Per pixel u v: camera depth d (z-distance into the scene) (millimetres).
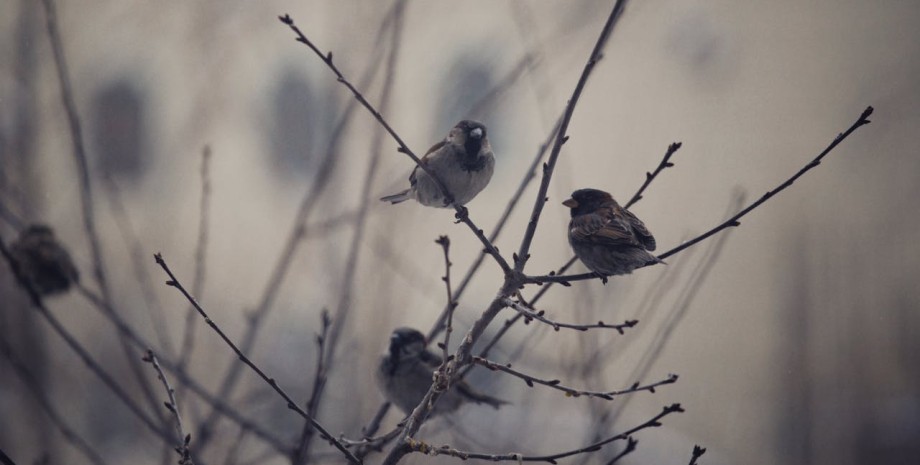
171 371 6043
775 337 20234
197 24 13562
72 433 5723
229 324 18562
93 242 6148
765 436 19062
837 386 17172
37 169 8602
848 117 22953
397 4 7039
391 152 10805
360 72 10398
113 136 18156
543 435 8734
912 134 22688
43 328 7824
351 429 7387
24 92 8789
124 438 11422
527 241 4820
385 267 8555
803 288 19641
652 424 4328
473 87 18391
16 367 5770
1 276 7660
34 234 7844
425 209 12516
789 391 17734
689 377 20297
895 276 21469
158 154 18828
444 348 4586
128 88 18422
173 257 18125
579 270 9039
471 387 8047
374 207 10555
